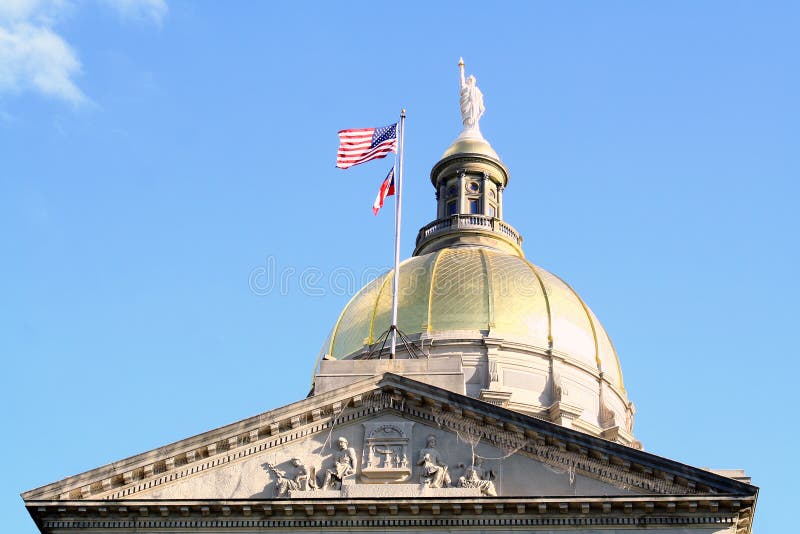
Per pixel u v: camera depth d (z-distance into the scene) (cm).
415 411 11419
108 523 10975
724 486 10800
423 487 11025
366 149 13750
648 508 10781
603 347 17550
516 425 11194
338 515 10919
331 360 11844
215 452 11262
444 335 16750
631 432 17738
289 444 11338
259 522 10944
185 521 10969
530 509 10838
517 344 16725
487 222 18988
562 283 18050
